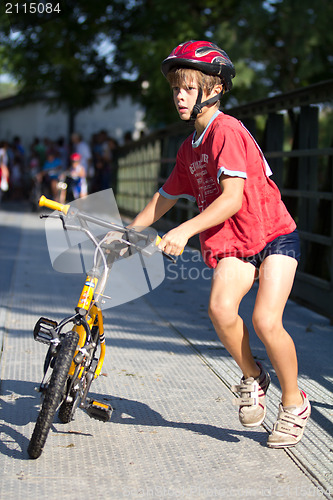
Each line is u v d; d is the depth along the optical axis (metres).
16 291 9.64
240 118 12.12
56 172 24.20
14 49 28.33
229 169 3.95
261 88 21.53
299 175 9.88
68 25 28.14
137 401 5.27
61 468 4.08
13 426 4.70
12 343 6.85
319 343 7.14
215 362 6.35
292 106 9.62
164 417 4.96
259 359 6.46
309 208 9.62
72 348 4.07
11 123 46.16
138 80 27.77
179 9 23.42
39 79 29.70
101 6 27.72
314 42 20.30
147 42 23.22
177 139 16.72
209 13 24.70
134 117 44.81
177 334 7.43
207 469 4.11
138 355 6.55
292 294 9.71
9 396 5.29
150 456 4.29
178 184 4.61
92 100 31.72
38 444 4.06
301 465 4.16
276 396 5.43
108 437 4.58
